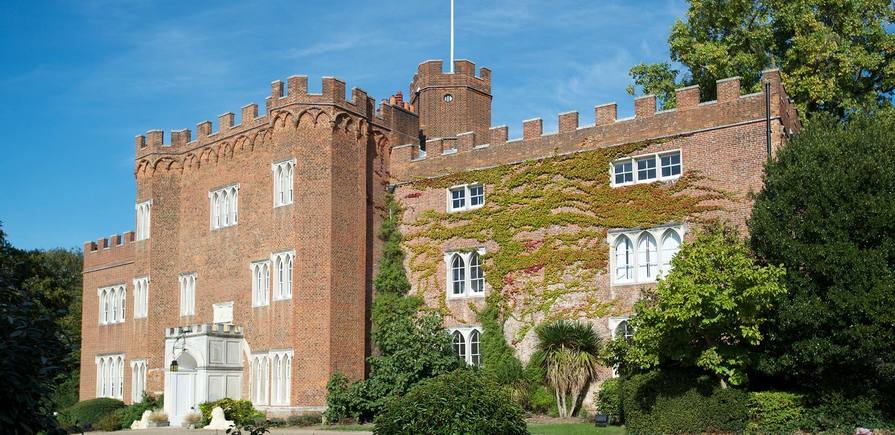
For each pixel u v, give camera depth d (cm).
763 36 3931
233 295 3950
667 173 3173
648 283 3133
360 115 3766
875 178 2356
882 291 2242
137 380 4462
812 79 3831
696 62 4019
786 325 2359
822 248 2341
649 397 2491
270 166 3866
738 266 2334
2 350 948
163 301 4281
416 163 3847
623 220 3216
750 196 2753
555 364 3105
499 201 3550
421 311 3684
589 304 3250
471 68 4484
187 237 4256
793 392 2466
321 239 3572
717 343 2427
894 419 2325
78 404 4466
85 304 5112
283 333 3669
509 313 3438
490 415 1655
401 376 3334
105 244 5034
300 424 3409
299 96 3688
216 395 3712
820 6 3988
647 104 3238
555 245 3372
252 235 3900
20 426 977
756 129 2973
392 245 3819
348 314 3588
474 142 3700
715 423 2348
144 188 4472
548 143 3462
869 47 4066
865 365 2317
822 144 2503
